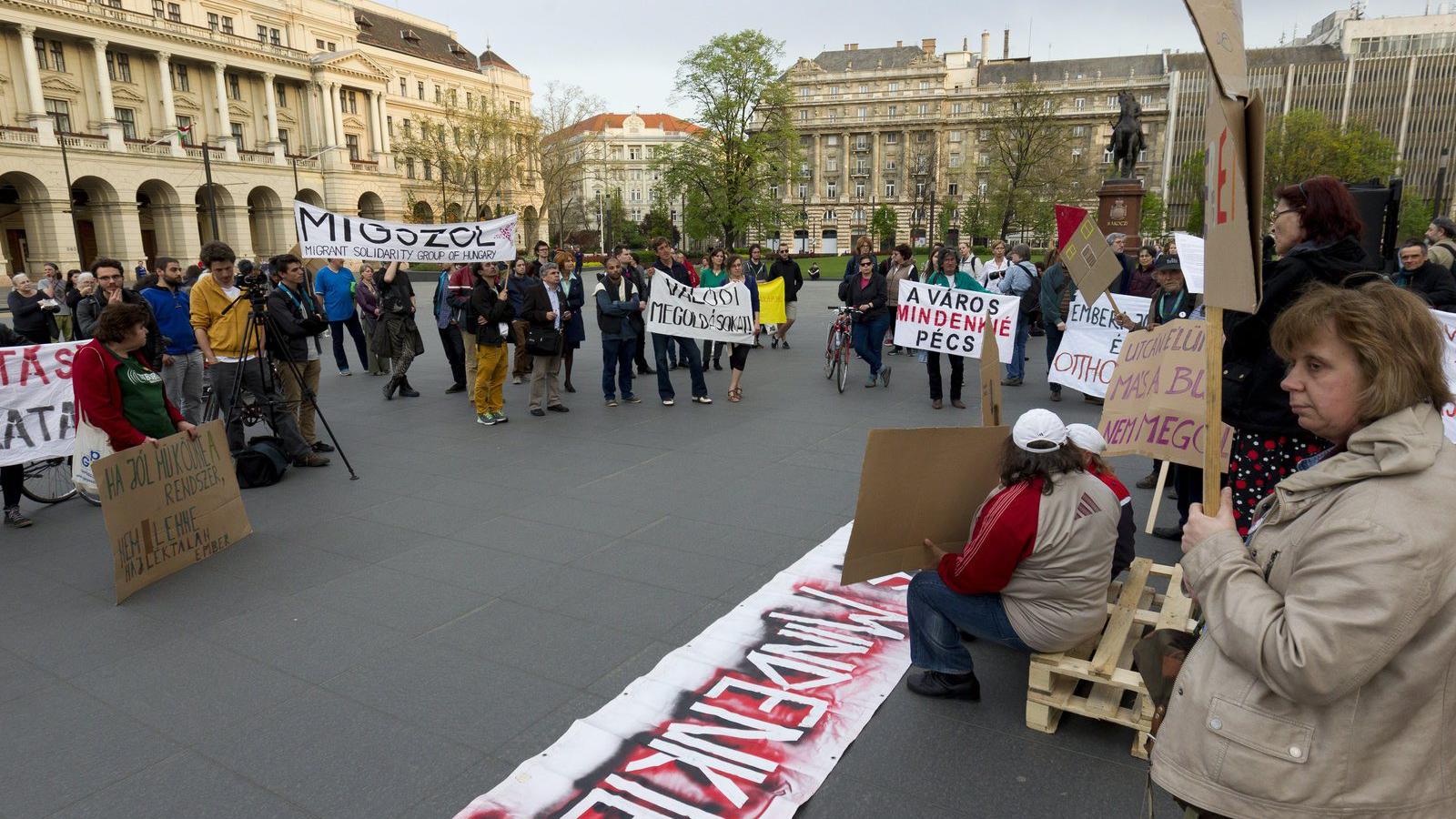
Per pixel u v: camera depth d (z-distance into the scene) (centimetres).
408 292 1021
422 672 365
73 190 5188
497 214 6988
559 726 323
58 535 560
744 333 955
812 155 9244
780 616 408
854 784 286
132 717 335
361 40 6838
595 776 288
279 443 685
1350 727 138
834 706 329
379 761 304
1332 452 158
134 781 294
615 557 496
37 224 4556
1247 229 150
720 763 295
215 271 661
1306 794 141
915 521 328
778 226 5144
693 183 4956
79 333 872
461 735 319
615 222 8381
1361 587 128
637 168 11469
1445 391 138
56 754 311
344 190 6106
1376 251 709
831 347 1130
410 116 7112
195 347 787
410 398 1040
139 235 4950
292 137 6041
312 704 342
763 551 503
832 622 402
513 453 750
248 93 5747
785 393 1033
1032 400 962
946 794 280
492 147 6750
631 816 268
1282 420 331
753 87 4728
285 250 5853
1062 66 8894
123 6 4981
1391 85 7738
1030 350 1383
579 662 372
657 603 432
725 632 392
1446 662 132
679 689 343
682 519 563
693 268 1207
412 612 427
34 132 4422
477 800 277
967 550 304
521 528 550
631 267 1179
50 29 4522
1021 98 5372
